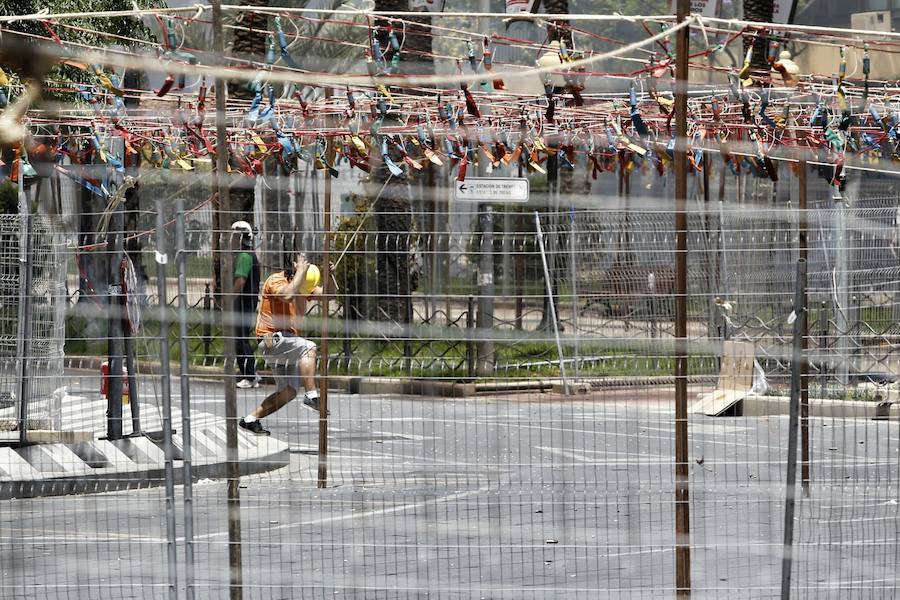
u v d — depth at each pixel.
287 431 26.70
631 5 71.25
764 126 33.56
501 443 32.94
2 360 31.16
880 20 65.69
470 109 24.28
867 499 27.03
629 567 24.33
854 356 24.61
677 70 17.70
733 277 29.31
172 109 34.94
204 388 27.17
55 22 23.39
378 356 23.39
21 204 34.53
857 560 24.02
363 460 24.33
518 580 23.12
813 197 57.41
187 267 20.16
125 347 29.92
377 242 22.77
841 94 27.89
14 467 29.28
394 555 25.02
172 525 17.91
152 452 31.23
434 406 23.80
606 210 28.08
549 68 16.66
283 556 24.83
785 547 18.30
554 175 58.69
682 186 17.83
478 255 24.31
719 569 23.78
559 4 59.38
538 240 26.00
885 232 33.09
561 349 24.33
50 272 31.28
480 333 23.25
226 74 12.71
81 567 24.06
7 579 23.19
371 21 24.48
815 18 66.75
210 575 23.31
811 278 32.28
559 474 32.66
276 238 22.30
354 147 35.38
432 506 29.08
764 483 30.55
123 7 50.78
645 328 28.75
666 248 29.02
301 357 24.86
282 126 35.81
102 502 27.22
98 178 35.25
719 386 27.62
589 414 30.12
